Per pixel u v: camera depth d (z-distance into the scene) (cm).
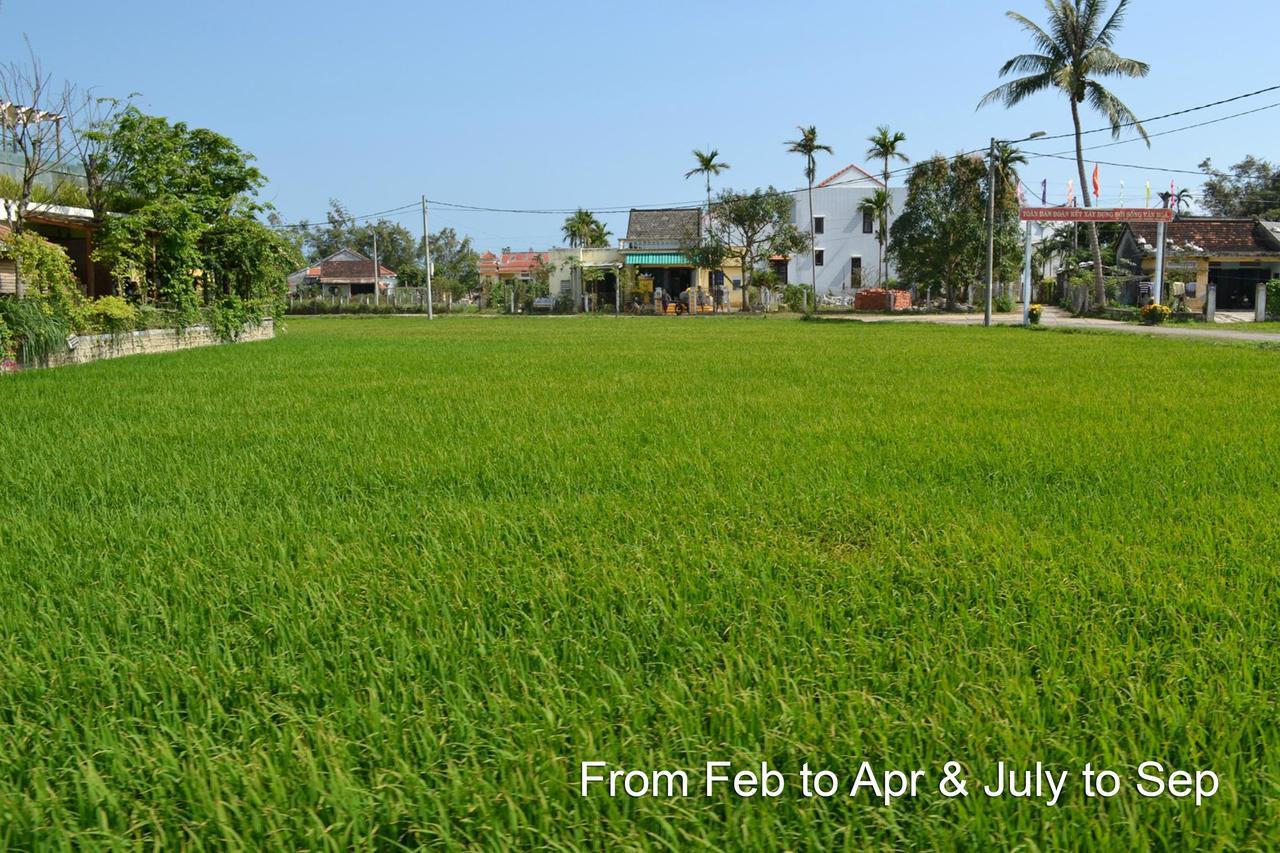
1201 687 311
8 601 417
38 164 1998
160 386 1343
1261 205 6412
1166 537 494
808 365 1670
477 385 1343
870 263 5966
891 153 5797
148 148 2292
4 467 722
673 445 812
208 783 261
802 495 605
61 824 246
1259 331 2953
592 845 239
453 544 498
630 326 3800
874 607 399
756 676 321
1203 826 240
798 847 240
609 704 304
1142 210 3369
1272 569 434
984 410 1025
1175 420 930
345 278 7525
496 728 286
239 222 2517
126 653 357
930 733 280
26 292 1791
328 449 805
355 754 278
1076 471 683
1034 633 359
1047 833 236
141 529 545
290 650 355
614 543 499
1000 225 4853
